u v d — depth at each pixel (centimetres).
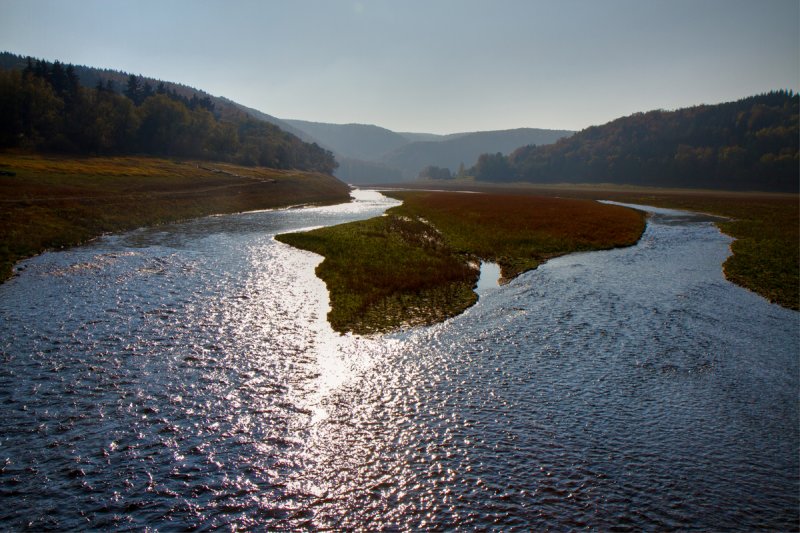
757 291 2995
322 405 1560
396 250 4088
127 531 1026
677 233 5831
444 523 1071
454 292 2902
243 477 1207
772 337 2212
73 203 5391
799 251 4425
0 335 2033
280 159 19050
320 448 1333
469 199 9931
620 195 14675
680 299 2803
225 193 8500
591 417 1519
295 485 1185
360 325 2308
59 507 1086
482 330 2272
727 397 1658
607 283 3184
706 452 1348
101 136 12062
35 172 7162
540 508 1119
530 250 4356
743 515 1110
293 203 9325
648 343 2127
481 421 1485
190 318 2319
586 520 1083
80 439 1332
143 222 5606
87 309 2402
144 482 1176
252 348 1988
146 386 1633
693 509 1125
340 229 5141
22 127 11075
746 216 7931
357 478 1215
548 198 10794
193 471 1220
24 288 2747
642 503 1141
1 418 1417
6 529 1015
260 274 3247
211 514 1084
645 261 3972
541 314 2516
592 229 5600
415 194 13250
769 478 1245
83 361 1808
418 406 1570
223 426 1419
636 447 1365
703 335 2227
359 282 3036
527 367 1875
